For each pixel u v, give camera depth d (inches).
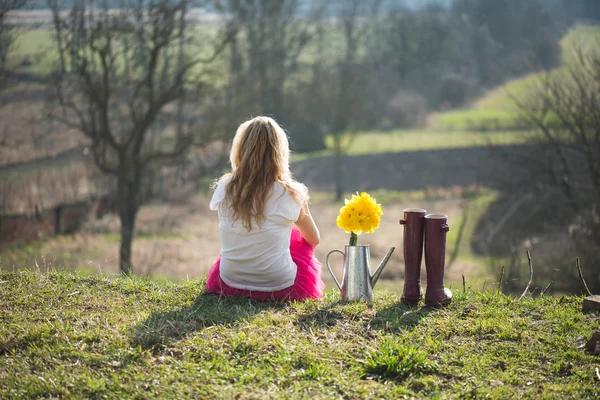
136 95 853.8
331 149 1814.7
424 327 160.6
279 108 1647.4
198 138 895.1
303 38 1676.9
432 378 135.1
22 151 1106.7
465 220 1037.2
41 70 836.6
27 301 174.2
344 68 1772.9
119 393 124.9
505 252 885.2
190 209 1202.0
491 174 1338.6
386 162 1635.1
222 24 1000.2
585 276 685.3
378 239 1042.1
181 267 885.2
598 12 2202.3
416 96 2256.4
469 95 2313.0
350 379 133.4
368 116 1931.6
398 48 2362.2
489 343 152.8
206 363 136.7
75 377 130.0
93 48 764.0
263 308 174.4
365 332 157.8
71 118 1134.4
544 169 836.0
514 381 135.1
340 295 187.9
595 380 134.5
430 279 175.3
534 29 2098.9
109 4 777.6
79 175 1123.3
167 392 125.4
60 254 887.1
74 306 173.2
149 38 814.5
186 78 863.1
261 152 172.2
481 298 183.3
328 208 1295.5
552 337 154.9
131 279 203.9
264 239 174.7
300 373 134.6
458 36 2412.6
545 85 827.4
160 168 1024.2
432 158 1609.3
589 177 864.9
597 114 736.3
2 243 920.9
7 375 131.0
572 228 743.7
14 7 643.5
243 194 172.1
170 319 161.3
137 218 1141.7
